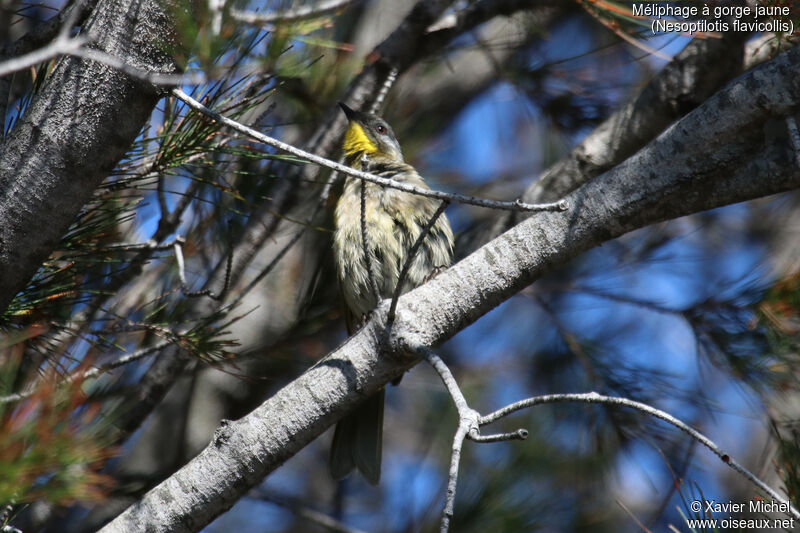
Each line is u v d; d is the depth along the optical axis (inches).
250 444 197.5
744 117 184.1
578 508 295.7
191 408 335.6
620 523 310.3
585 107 346.3
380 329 198.1
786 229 442.6
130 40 178.7
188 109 207.0
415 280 307.6
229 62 165.6
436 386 432.8
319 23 170.9
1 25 216.1
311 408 198.8
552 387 345.4
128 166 214.7
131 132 186.2
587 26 357.1
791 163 183.9
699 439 155.0
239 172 228.7
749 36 262.4
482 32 376.8
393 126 378.9
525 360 403.9
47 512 269.6
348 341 205.2
